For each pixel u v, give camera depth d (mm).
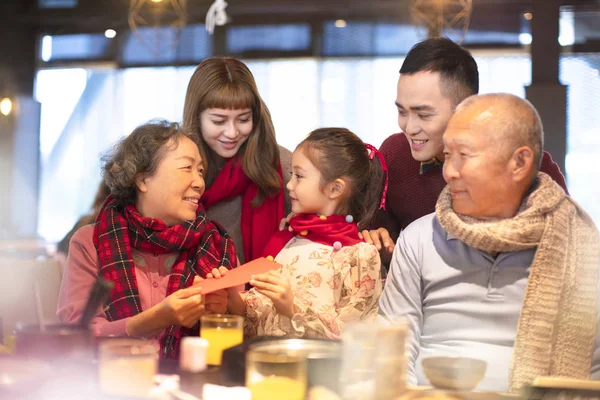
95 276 2006
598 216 6766
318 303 2070
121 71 7820
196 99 2268
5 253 5266
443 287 1795
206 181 2365
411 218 2352
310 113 7539
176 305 1727
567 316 1669
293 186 2188
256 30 7637
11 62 7980
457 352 1719
